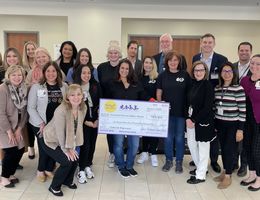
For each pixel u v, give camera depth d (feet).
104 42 22.80
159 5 22.53
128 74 11.01
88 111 10.98
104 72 12.23
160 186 10.84
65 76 11.94
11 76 9.80
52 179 10.64
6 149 10.10
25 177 11.37
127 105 11.18
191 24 26.25
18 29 25.95
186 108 11.37
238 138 10.41
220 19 22.82
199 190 10.57
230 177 10.93
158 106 11.23
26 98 10.27
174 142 12.46
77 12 22.45
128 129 11.33
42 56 10.94
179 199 9.89
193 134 11.09
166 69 11.56
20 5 22.11
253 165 10.77
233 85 10.37
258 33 26.18
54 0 21.70
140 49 26.53
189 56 26.71
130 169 11.77
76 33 22.65
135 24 26.22
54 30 26.13
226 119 10.46
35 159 13.30
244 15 22.71
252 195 10.22
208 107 10.46
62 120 9.23
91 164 12.46
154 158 12.90
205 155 11.07
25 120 10.43
